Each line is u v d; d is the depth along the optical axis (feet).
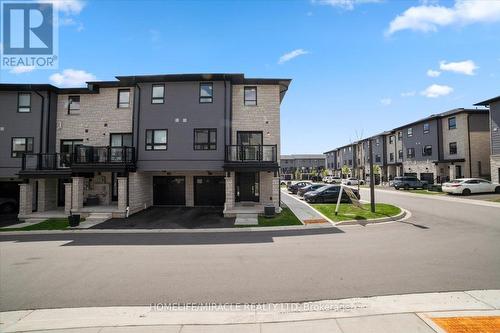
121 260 28.14
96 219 55.26
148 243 36.27
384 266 24.06
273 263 25.93
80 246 35.04
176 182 69.82
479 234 36.06
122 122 66.80
